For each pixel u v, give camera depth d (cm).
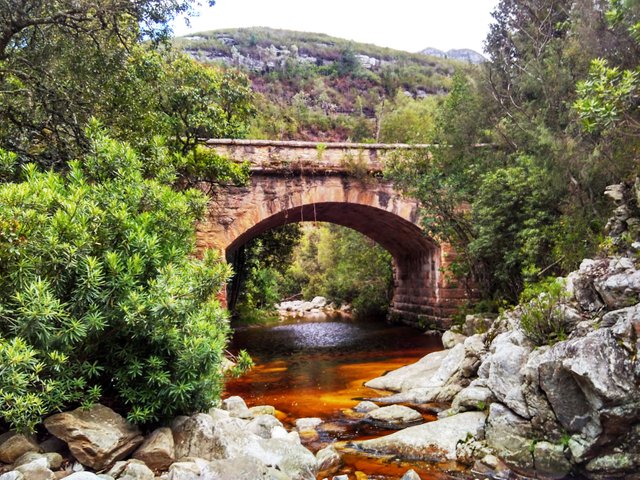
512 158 1415
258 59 9650
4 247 454
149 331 509
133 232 540
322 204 1755
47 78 1036
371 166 1753
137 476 437
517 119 1449
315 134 5731
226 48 9581
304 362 1465
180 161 1024
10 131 1031
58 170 1017
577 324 651
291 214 1850
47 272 477
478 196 1384
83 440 448
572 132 1119
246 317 2828
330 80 8394
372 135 5281
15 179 876
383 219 2006
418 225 1845
